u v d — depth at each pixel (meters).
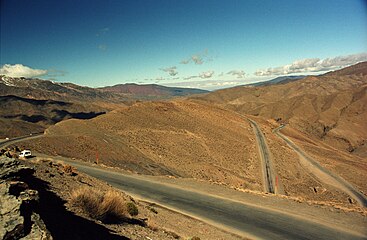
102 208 10.00
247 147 96.12
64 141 54.00
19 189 6.82
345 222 18.25
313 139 161.75
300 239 15.75
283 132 152.38
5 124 127.31
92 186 16.34
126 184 27.55
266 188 59.75
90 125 79.56
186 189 26.72
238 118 142.75
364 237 16.02
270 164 81.81
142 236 10.34
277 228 17.33
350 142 179.62
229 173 65.19
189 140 84.88
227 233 16.42
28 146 48.06
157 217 16.33
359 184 77.31
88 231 8.12
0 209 5.39
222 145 90.00
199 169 61.84
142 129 82.94
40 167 15.74
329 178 79.94
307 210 20.72
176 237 12.91
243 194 25.45
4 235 4.93
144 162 57.28
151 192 25.12
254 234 16.41
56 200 9.78
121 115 91.69
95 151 53.25
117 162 50.78
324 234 16.41
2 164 7.64
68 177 16.17
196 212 20.17
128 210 13.48
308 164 92.69
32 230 5.41
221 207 21.52
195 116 111.94
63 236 6.88
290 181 69.06
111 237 8.53
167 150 72.88
